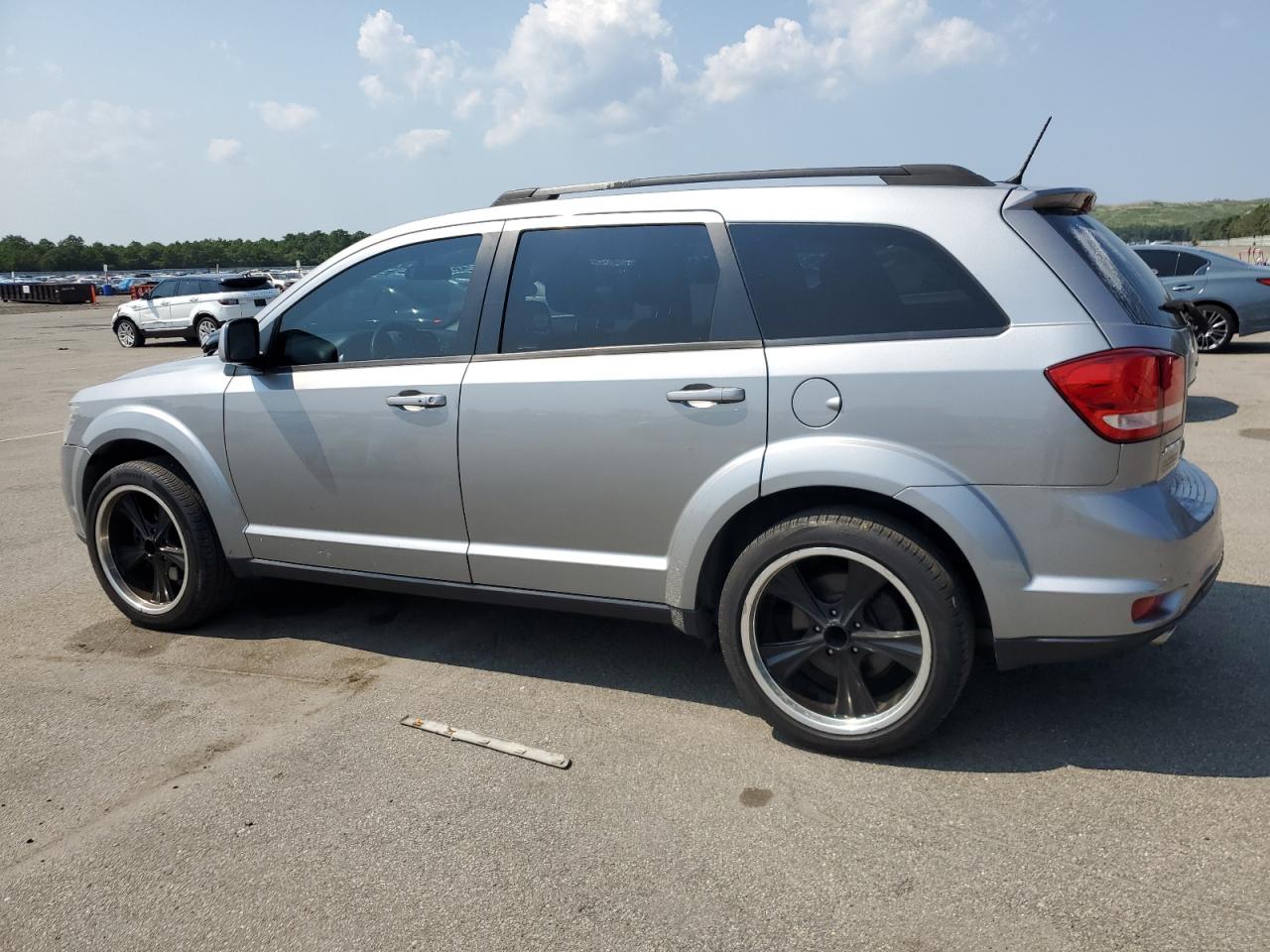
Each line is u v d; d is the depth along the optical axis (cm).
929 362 281
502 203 371
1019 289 278
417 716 344
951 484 279
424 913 238
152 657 405
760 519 320
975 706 335
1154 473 276
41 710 357
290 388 383
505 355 344
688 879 247
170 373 424
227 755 320
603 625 426
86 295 4853
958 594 285
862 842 260
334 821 278
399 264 370
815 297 300
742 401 301
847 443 289
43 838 276
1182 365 289
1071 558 273
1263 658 362
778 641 317
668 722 335
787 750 313
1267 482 627
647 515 323
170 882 254
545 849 262
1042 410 270
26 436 977
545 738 325
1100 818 266
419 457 358
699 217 318
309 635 425
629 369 319
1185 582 280
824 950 220
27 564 541
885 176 309
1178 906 228
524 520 345
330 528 387
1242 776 284
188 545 414
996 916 228
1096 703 334
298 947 228
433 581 370
